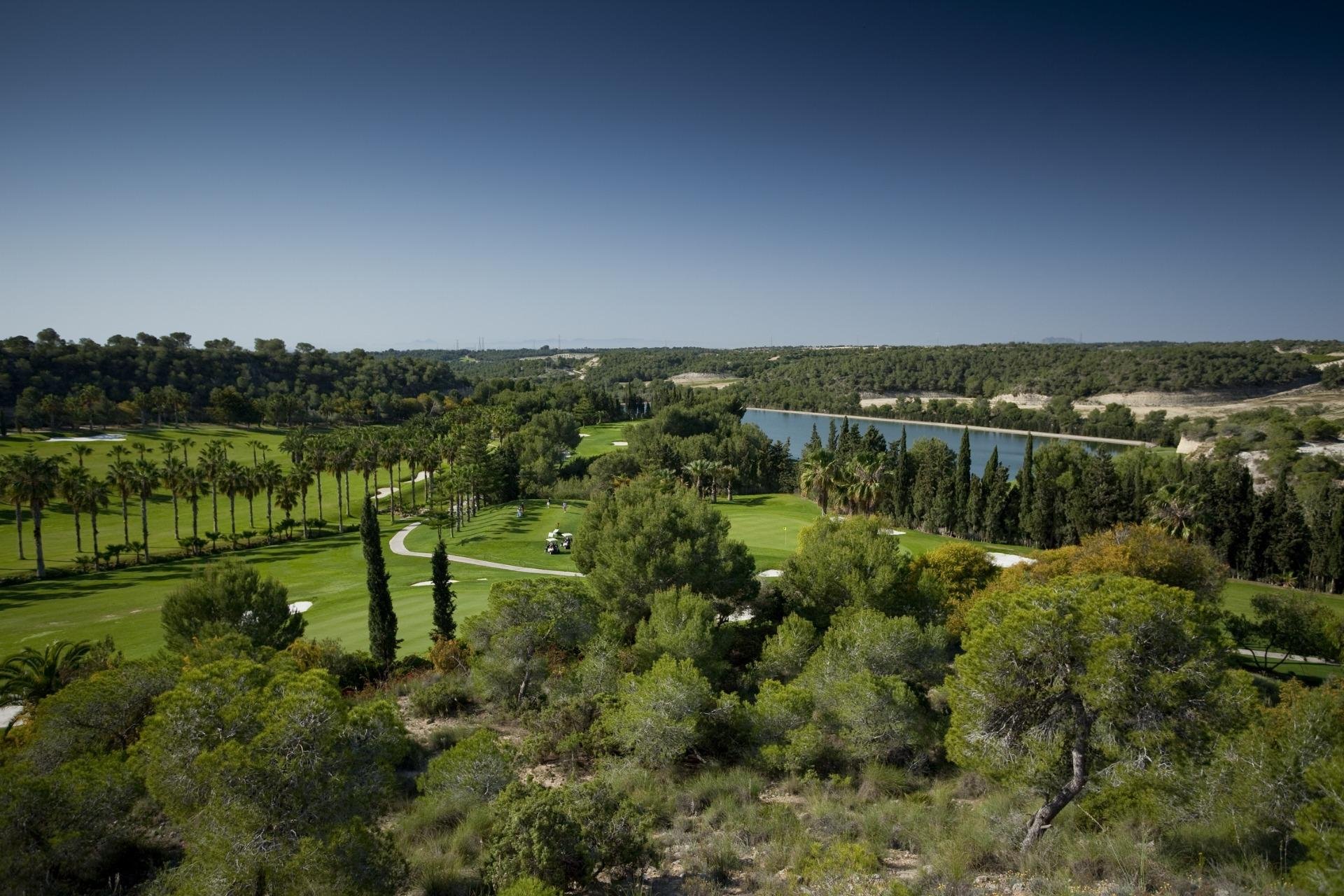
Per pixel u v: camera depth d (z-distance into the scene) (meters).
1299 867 10.30
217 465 73.38
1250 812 12.51
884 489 65.19
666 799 16.91
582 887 12.68
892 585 30.64
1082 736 13.51
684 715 19.45
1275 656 36.34
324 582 53.53
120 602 49.22
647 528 32.59
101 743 16.59
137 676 17.83
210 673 13.83
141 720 17.62
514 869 12.17
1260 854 11.75
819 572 31.38
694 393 185.12
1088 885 11.47
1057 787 13.87
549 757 20.08
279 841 11.48
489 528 75.19
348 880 11.28
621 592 31.64
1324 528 57.50
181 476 71.31
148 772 12.35
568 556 60.00
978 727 14.42
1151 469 85.44
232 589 28.42
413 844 14.73
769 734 19.77
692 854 13.82
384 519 89.44
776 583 35.38
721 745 20.36
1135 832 13.12
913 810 15.51
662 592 28.22
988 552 56.41
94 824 12.85
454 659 28.08
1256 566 60.75
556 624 25.47
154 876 12.96
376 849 11.98
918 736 19.36
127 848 13.62
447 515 76.56
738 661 29.91
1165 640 12.84
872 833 14.36
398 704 25.23
